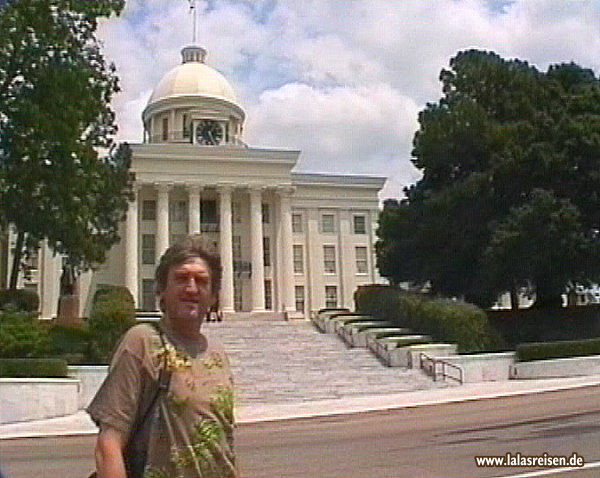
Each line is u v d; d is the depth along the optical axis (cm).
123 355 311
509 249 3491
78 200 3288
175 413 307
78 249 3391
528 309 3991
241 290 6438
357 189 7262
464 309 3206
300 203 7088
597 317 3872
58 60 3148
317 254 7044
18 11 3031
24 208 3166
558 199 3516
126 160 4038
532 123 3784
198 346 327
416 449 1236
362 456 1193
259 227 6412
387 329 3484
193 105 7250
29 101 3027
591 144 3531
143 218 6356
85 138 3497
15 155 3088
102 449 298
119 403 305
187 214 6391
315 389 2691
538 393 2295
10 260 5288
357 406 2188
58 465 1258
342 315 4016
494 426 1497
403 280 4272
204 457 307
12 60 3053
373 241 7225
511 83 3959
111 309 2897
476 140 3872
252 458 1221
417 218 4044
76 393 2386
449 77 4159
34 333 2630
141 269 6247
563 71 4016
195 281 325
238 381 2780
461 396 2289
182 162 6288
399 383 2820
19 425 2059
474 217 3756
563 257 3506
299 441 1450
